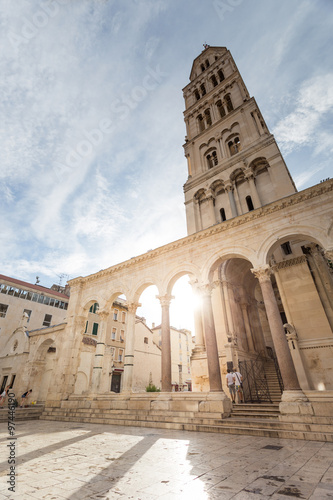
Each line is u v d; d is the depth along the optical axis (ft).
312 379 46.55
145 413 46.24
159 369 148.25
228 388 53.26
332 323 48.80
